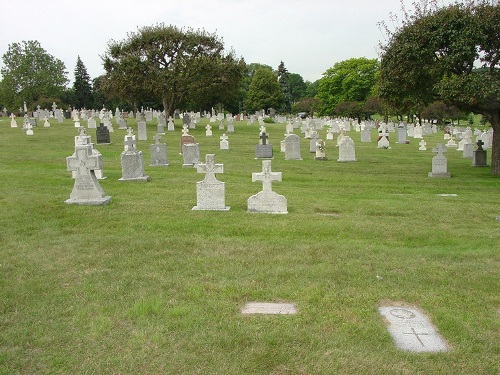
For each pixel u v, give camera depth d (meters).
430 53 18.20
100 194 12.32
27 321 5.81
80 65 101.81
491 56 18.44
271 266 7.85
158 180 16.72
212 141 34.50
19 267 7.65
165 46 43.31
